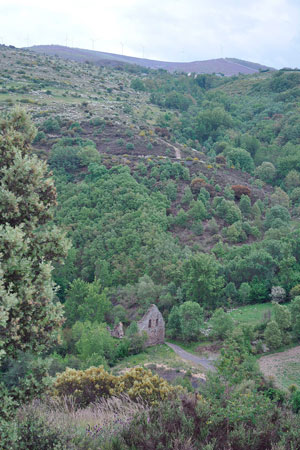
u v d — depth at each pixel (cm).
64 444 1155
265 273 6006
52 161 9175
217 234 6906
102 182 8206
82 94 15738
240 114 16512
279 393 2820
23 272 1424
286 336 4569
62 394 1986
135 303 5978
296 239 6512
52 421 1289
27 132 1745
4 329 1306
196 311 4953
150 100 17262
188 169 8800
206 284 5612
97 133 11075
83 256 6925
